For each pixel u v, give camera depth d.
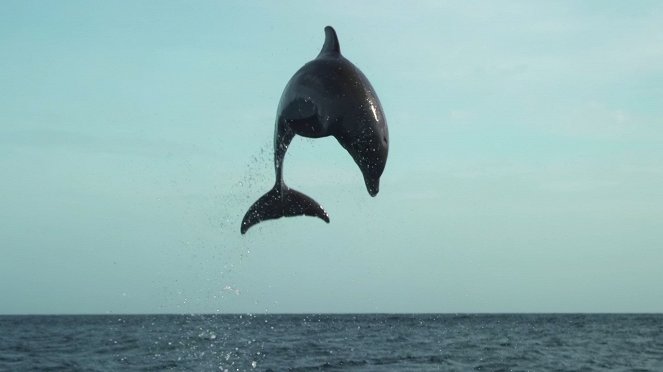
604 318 180.12
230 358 37.53
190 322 115.88
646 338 67.12
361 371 31.88
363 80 9.88
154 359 36.59
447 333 74.94
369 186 10.12
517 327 98.56
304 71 9.81
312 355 39.88
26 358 39.44
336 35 10.23
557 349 49.16
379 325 103.88
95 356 39.53
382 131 9.80
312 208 10.45
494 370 33.56
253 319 145.88
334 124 9.62
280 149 10.02
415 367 34.28
